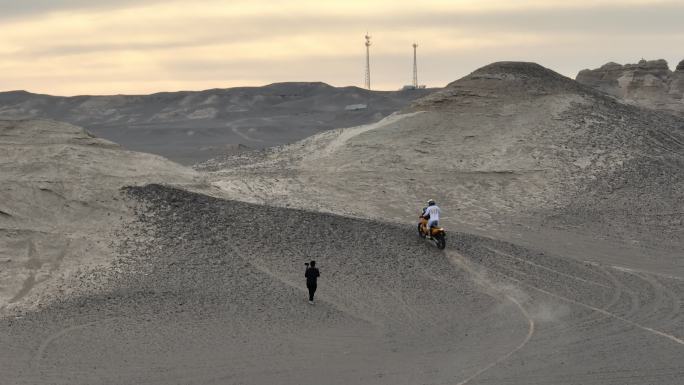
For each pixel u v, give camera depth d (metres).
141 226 85.88
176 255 80.06
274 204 116.25
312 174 147.50
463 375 53.44
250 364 55.12
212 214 90.06
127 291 71.12
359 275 79.19
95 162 97.38
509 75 178.88
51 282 74.56
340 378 52.69
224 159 187.88
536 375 53.47
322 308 69.44
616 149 152.62
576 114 165.88
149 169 102.31
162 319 64.25
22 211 85.12
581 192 137.00
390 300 72.88
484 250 93.38
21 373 52.25
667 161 150.50
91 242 82.19
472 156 152.25
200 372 53.28
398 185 141.38
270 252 82.69
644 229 118.94
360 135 165.00
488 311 71.00
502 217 127.38
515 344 60.84
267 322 64.88
